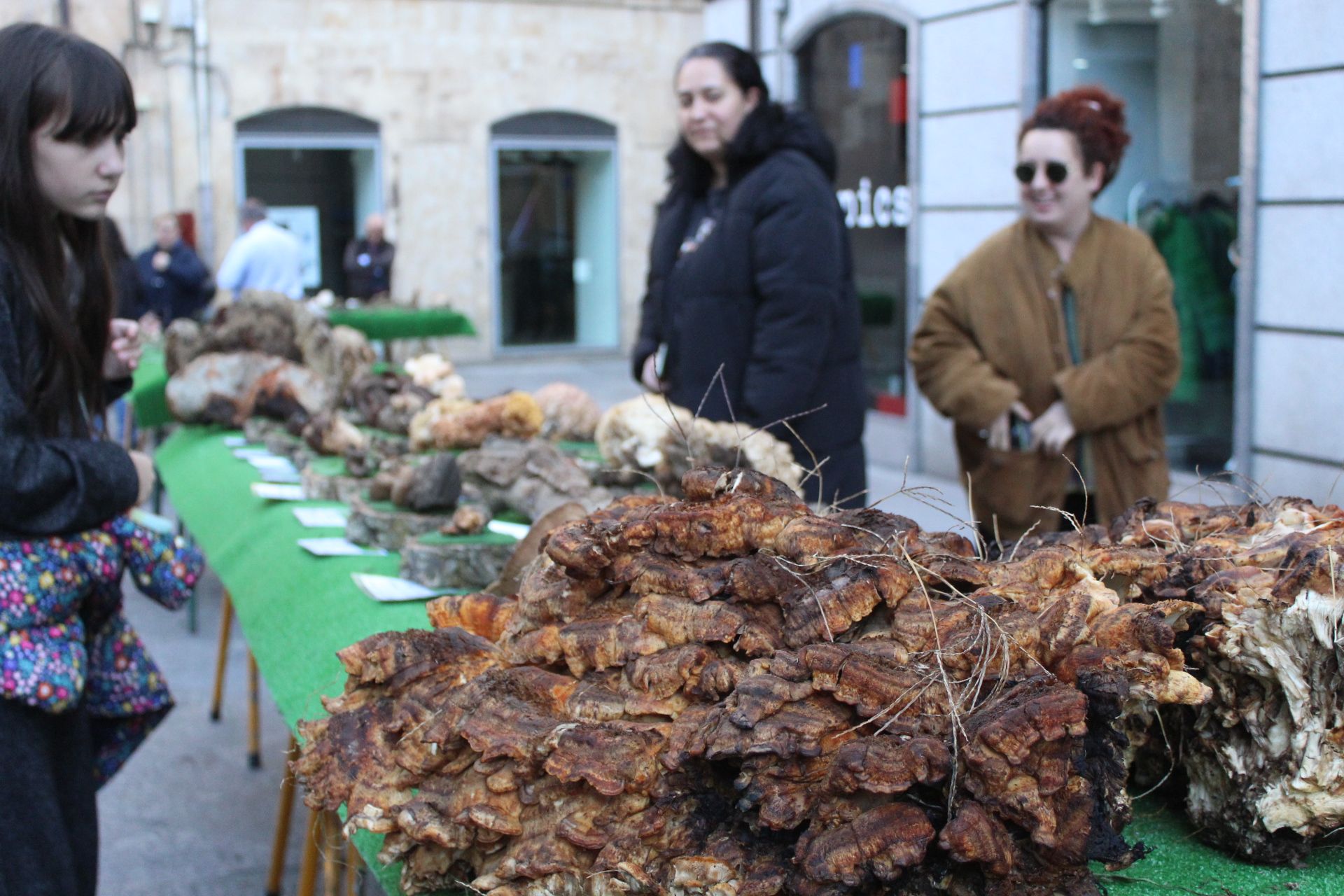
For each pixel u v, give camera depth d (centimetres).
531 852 112
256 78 1270
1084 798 102
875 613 113
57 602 174
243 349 409
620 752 110
